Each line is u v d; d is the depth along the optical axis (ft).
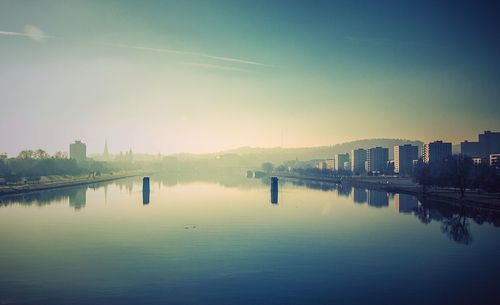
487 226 466.70
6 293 243.19
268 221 509.35
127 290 248.73
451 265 303.48
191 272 284.61
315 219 525.75
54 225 481.46
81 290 248.52
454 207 634.02
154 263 308.40
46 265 302.04
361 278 272.72
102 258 321.93
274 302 230.07
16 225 480.64
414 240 391.45
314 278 272.51
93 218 537.24
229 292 245.45
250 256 329.52
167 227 466.29
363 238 400.26
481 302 230.89
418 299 234.99
